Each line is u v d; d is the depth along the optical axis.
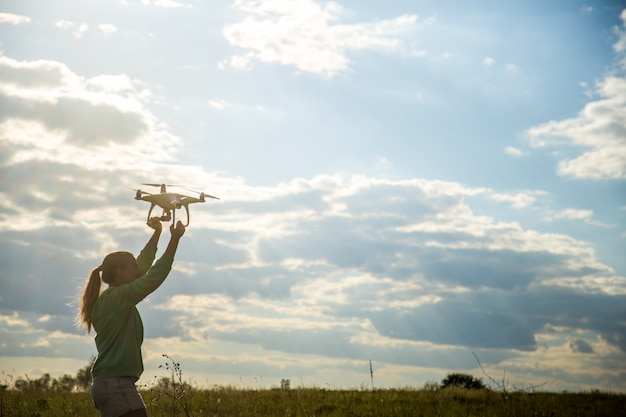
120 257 7.25
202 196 7.19
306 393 18.64
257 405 15.51
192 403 14.28
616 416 16.11
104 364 6.82
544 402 17.39
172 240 7.09
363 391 19.78
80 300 7.16
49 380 16.64
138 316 7.14
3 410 13.69
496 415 14.91
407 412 15.12
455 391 20.27
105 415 6.84
